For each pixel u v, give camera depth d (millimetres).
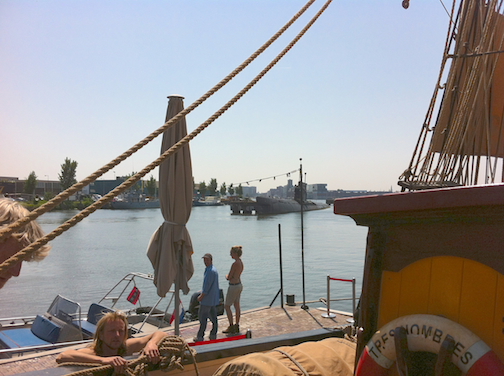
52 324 7309
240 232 63875
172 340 3066
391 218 1923
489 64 6117
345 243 46719
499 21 6316
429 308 1823
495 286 1637
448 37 6512
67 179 118000
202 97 2762
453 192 1654
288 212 135125
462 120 6102
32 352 6758
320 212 155000
